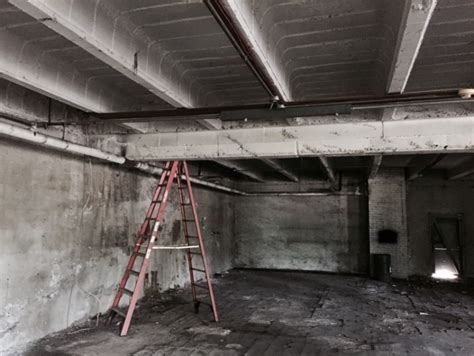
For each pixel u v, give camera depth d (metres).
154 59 2.17
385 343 3.58
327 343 3.56
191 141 3.76
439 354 3.31
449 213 7.41
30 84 2.19
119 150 4.05
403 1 1.47
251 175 7.22
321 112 2.48
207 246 7.28
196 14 1.81
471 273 7.21
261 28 1.73
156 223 3.98
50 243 3.53
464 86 2.56
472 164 5.76
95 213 4.18
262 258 8.52
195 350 3.32
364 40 2.00
